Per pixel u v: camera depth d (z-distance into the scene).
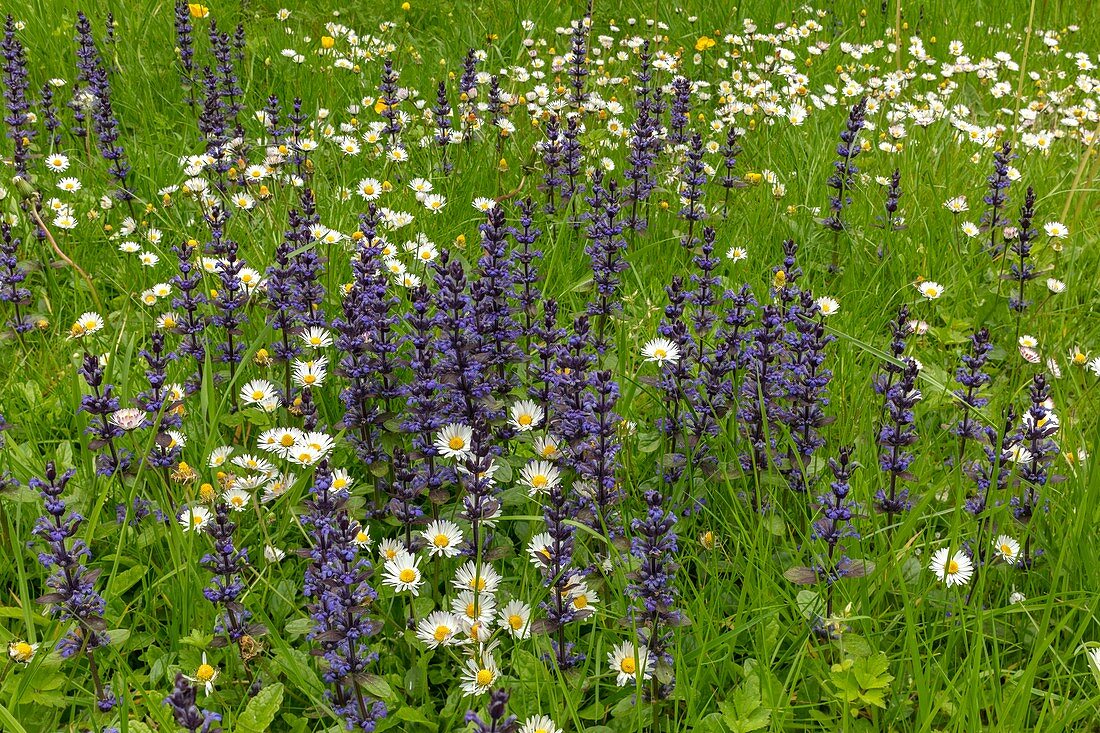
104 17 8.35
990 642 3.40
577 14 9.95
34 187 5.36
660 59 8.20
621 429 3.91
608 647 3.30
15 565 3.49
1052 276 5.76
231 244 4.11
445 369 3.50
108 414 3.88
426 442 3.45
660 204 6.04
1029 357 4.52
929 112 7.27
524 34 9.00
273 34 8.66
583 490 3.46
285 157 5.96
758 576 3.47
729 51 9.17
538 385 4.13
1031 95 8.92
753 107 7.59
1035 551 3.70
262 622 3.18
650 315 4.99
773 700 3.03
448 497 3.38
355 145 6.29
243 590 3.32
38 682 2.96
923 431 4.41
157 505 3.60
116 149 5.97
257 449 4.09
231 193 5.91
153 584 3.35
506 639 3.30
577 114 6.76
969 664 3.08
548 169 5.79
